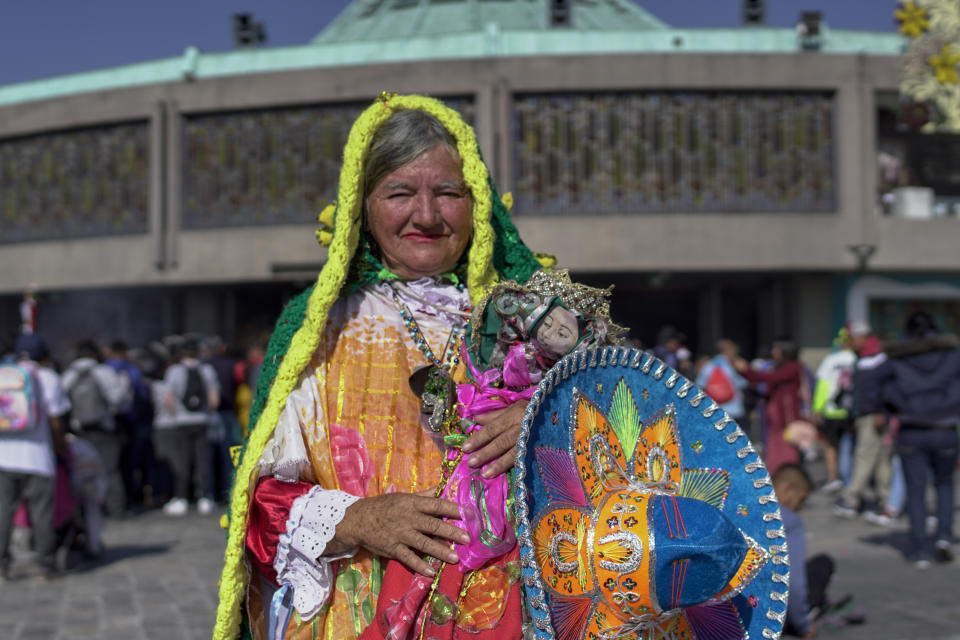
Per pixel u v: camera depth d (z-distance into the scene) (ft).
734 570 5.14
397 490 6.14
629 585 5.21
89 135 58.54
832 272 55.77
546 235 53.26
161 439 34.01
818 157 53.98
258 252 55.16
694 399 5.72
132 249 56.75
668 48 55.11
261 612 6.32
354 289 6.64
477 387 6.00
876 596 19.01
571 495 5.43
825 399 33.42
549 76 53.01
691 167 53.88
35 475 21.79
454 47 55.47
